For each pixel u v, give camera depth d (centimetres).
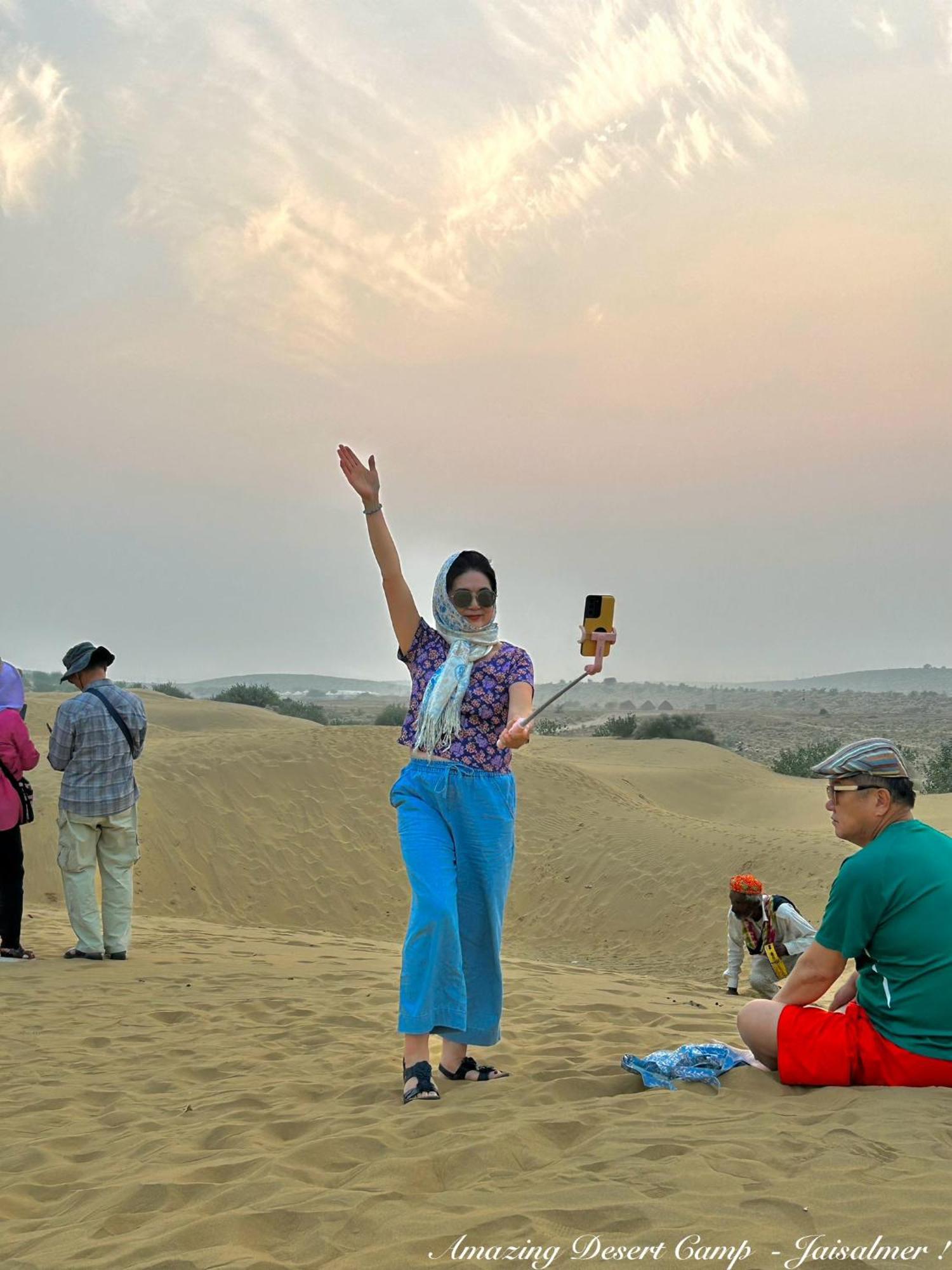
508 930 1961
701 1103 438
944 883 437
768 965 879
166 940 1128
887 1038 439
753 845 2000
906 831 451
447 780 501
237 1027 701
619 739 4975
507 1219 323
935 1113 393
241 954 1036
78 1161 448
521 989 842
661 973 1597
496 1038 516
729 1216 316
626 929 1853
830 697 17200
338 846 2055
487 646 511
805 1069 449
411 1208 343
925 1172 340
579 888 2020
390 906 1967
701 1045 505
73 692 8338
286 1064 600
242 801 2102
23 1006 757
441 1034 492
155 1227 353
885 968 444
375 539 529
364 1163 390
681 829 2177
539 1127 411
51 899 1577
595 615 495
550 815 2356
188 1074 586
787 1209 317
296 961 1004
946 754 3991
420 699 518
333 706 12131
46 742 2369
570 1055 586
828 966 456
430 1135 423
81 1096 546
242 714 5216
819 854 1917
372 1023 709
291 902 1908
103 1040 668
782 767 4244
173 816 1991
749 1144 373
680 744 3862
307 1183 381
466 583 505
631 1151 375
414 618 530
